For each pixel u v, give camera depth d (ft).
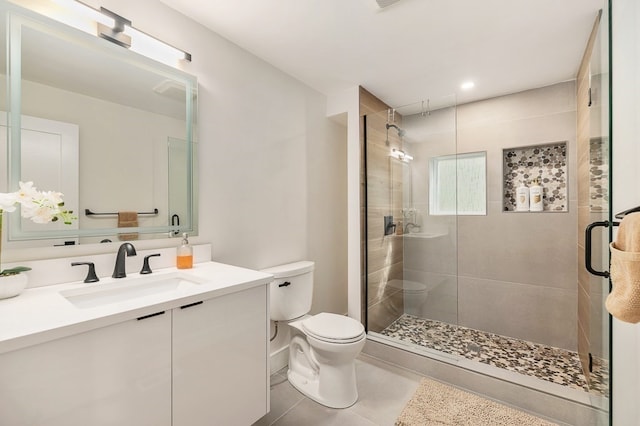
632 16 3.45
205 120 5.65
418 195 8.28
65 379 2.60
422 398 5.96
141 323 3.09
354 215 8.36
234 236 6.17
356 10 5.15
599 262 4.75
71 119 4.05
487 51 6.45
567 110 7.82
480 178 9.29
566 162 7.93
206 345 3.71
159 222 4.97
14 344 2.30
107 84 4.40
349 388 5.77
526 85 8.13
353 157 8.39
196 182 5.43
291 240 7.66
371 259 8.57
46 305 3.09
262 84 6.81
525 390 5.67
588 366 5.83
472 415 5.43
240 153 6.30
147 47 4.83
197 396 3.61
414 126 8.15
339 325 6.03
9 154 3.56
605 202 4.30
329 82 8.05
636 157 3.41
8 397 2.33
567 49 6.31
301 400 5.92
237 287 4.04
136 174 4.70
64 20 4.02
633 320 2.40
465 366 6.50
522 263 8.48
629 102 3.56
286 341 7.35
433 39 6.00
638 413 3.39
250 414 4.27
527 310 8.38
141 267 4.68
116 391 2.91
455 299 7.97
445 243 8.04
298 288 6.90
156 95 4.94
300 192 7.98
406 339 8.00
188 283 4.61
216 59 5.83
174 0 4.94
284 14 5.27
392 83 8.09
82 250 4.16
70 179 4.04
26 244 3.71
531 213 8.33
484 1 4.88
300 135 7.95
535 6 4.97
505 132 8.74
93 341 2.76
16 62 3.62
